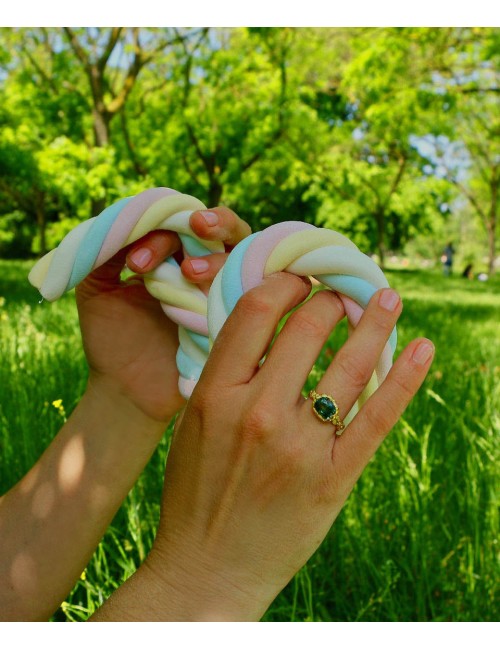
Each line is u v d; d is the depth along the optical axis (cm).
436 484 71
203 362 38
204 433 25
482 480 71
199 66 504
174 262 38
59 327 169
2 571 37
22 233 888
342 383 25
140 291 42
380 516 68
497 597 59
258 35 469
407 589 62
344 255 29
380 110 463
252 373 25
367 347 25
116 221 36
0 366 102
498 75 541
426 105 448
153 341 41
